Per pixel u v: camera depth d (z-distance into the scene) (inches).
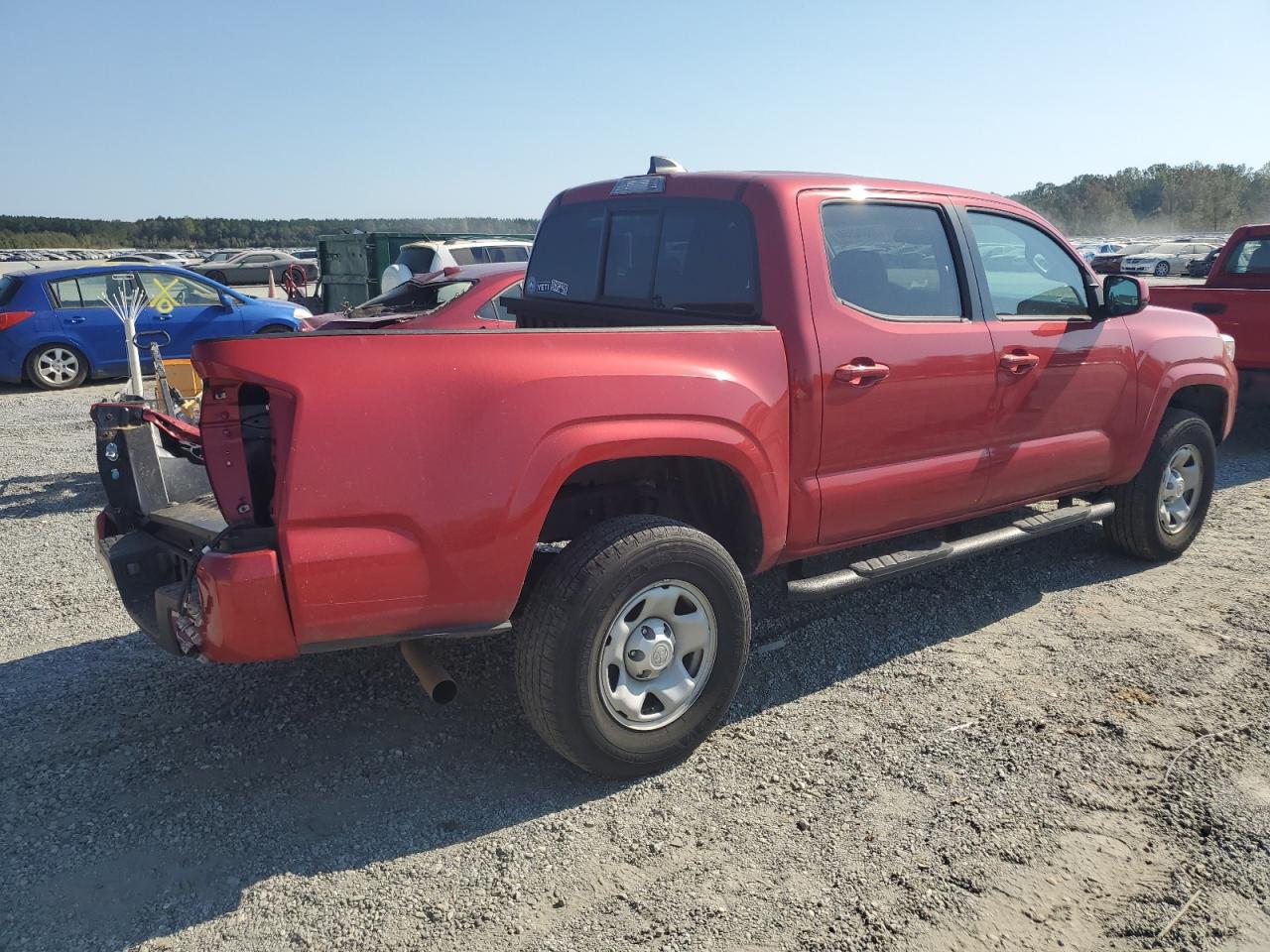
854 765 131.7
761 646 170.1
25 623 181.8
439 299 342.0
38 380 502.3
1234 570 205.6
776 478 137.5
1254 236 351.9
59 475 307.4
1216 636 172.1
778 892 106.3
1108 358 184.5
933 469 158.7
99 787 126.2
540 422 114.6
